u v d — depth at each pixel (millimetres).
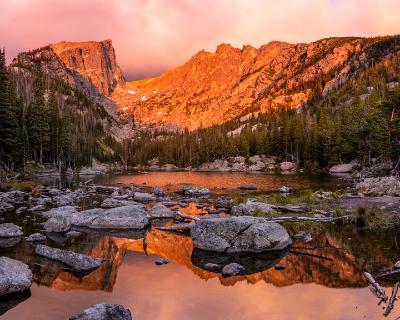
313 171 94250
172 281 12188
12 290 10922
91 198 37406
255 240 16266
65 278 12492
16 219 24500
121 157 169750
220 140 140250
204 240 17078
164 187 52688
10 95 72938
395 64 193500
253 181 61688
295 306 9875
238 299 10461
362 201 29188
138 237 19828
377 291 10875
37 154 90312
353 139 73875
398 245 16750
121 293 11000
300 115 162750
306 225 20828
